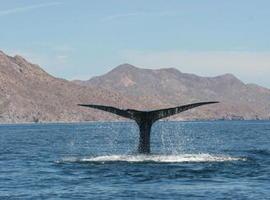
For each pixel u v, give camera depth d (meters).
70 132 190.75
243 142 96.00
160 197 32.97
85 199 32.53
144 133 47.56
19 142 102.81
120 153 67.69
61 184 38.22
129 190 35.38
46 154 65.69
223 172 42.94
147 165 46.00
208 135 140.62
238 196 33.12
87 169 45.12
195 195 33.53
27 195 34.06
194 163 47.44
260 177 40.59
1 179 41.25
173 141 107.75
